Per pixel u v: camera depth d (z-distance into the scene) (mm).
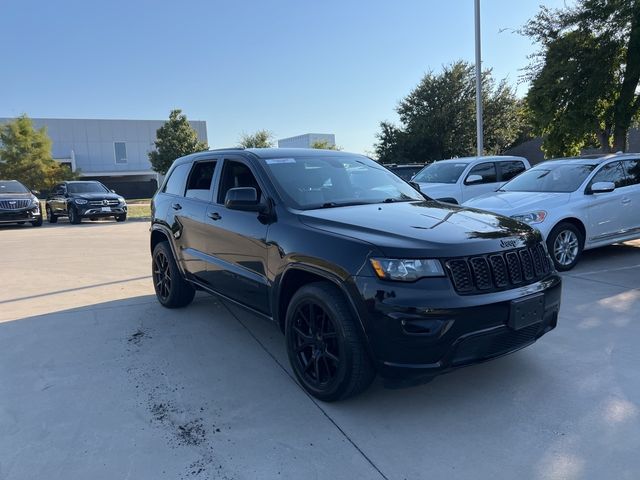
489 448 2957
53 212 21312
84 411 3496
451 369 3117
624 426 3133
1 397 3719
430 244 3178
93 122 53688
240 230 4297
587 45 16234
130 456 2959
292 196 4102
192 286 5410
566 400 3479
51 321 5531
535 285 3467
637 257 8086
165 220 5730
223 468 2828
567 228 7211
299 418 3352
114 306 6113
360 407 3482
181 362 4320
